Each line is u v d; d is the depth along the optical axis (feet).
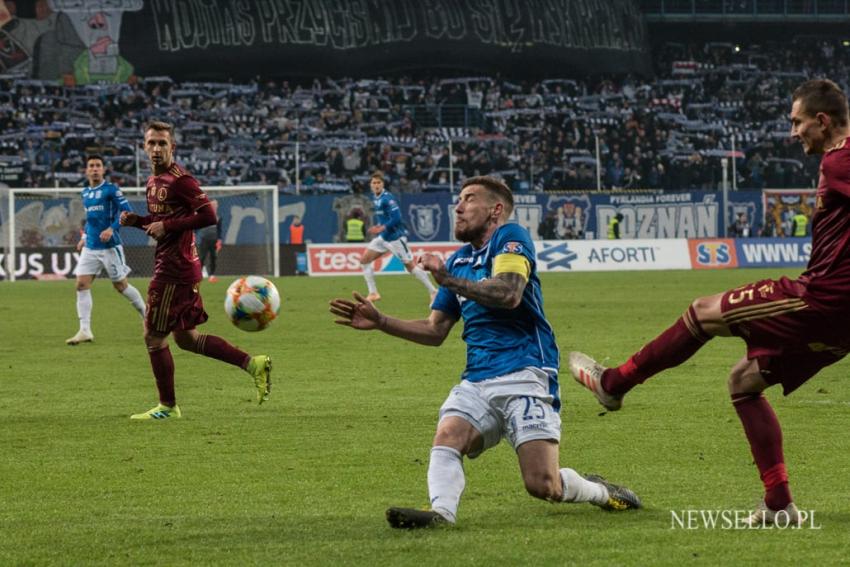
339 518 69.05
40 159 545.85
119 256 189.98
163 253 110.63
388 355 169.07
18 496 77.10
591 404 119.14
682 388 130.62
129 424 109.09
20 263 403.75
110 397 128.47
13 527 67.31
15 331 211.00
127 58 591.78
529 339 64.59
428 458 90.27
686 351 63.98
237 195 465.88
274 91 607.78
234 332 206.80
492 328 64.85
